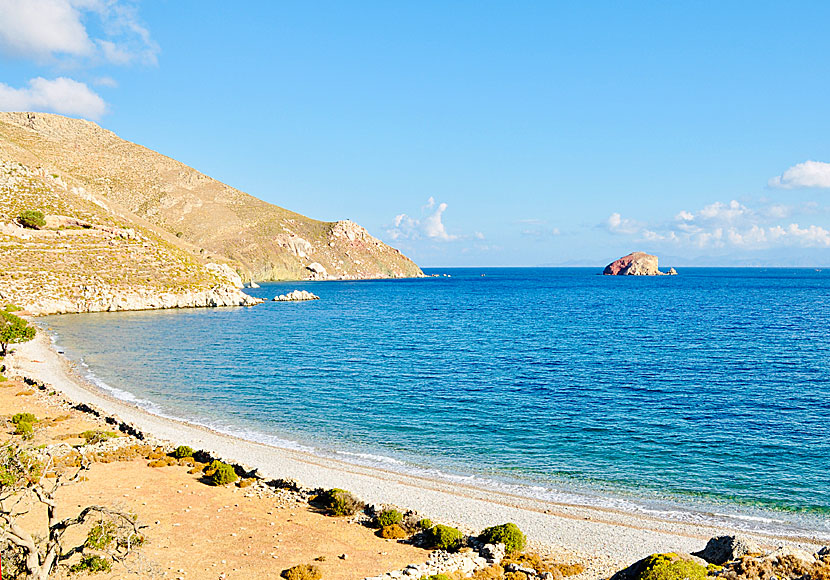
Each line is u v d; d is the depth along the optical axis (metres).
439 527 25.09
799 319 118.31
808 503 29.78
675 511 28.95
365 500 29.75
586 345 85.31
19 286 119.50
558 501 30.27
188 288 150.75
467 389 56.59
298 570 21.23
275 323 117.56
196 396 53.94
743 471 34.34
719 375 62.44
